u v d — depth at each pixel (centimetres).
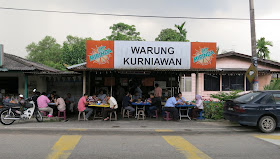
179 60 1178
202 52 1191
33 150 622
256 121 886
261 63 1788
